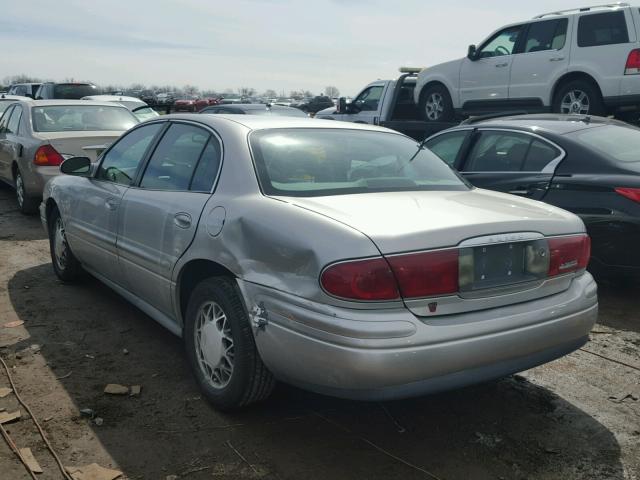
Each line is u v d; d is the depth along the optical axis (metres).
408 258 2.65
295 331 2.76
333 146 3.76
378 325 2.58
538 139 5.68
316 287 2.68
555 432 3.25
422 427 3.29
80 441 3.09
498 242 2.88
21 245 7.11
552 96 9.02
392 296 2.63
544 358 3.05
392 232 2.68
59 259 5.59
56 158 8.07
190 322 3.53
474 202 3.32
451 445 3.12
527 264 3.01
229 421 3.30
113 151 4.82
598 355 4.23
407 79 12.30
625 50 8.07
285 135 3.70
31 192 8.30
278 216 2.97
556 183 5.38
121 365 3.98
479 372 2.80
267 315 2.89
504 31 9.64
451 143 6.50
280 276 2.86
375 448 3.08
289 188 3.28
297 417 3.36
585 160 5.32
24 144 8.34
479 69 9.96
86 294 5.36
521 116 6.49
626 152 5.42
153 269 3.83
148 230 3.87
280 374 2.94
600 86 8.37
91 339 4.39
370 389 2.62
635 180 4.97
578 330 3.16
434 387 2.69
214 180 3.52
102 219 4.51
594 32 8.45
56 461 2.92
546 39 9.02
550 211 3.35
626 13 8.10
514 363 2.92
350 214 2.88
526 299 3.01
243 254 3.06
